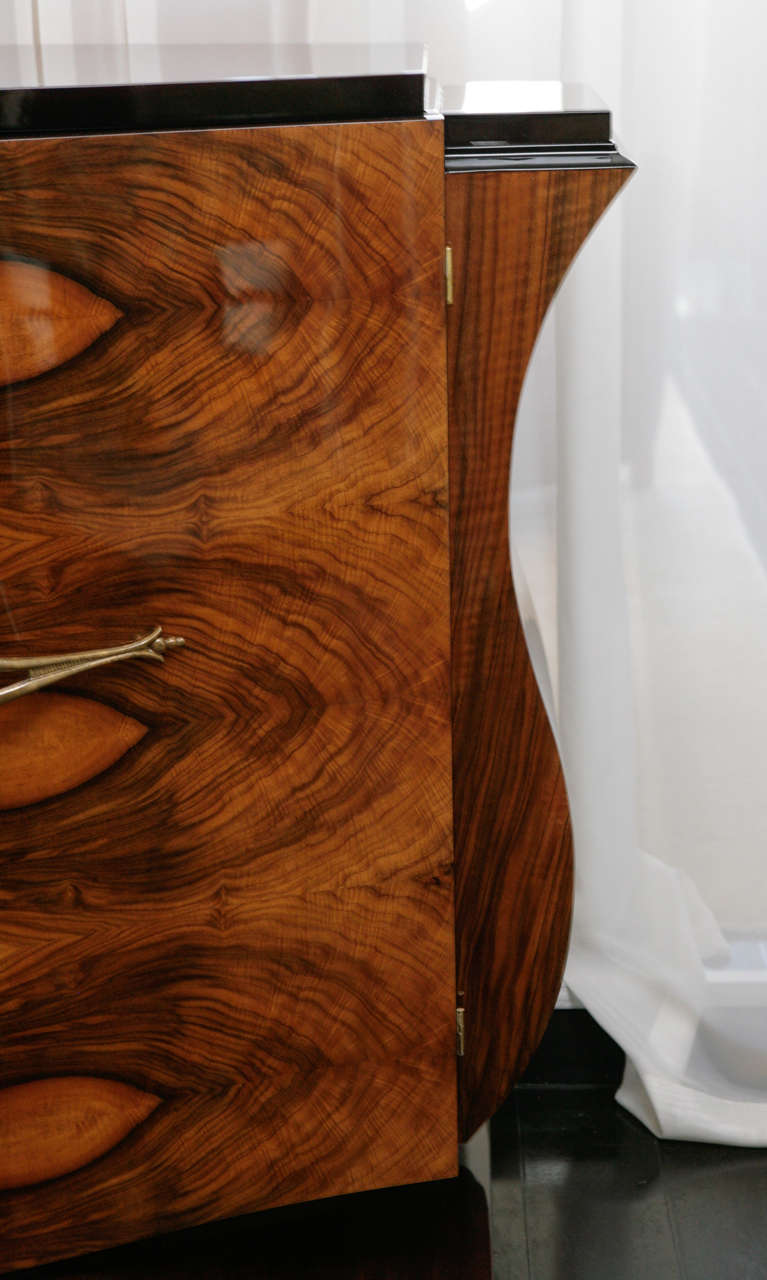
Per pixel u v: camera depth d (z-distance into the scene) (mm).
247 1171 1585
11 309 1398
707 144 1782
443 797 1526
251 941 1535
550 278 1438
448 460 1462
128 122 1384
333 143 1387
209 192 1389
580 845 1919
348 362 1431
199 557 1457
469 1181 1688
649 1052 1900
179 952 1529
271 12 1779
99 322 1406
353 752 1508
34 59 1564
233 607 1469
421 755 1517
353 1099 1580
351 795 1516
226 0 1777
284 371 1428
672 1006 1929
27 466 1427
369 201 1400
